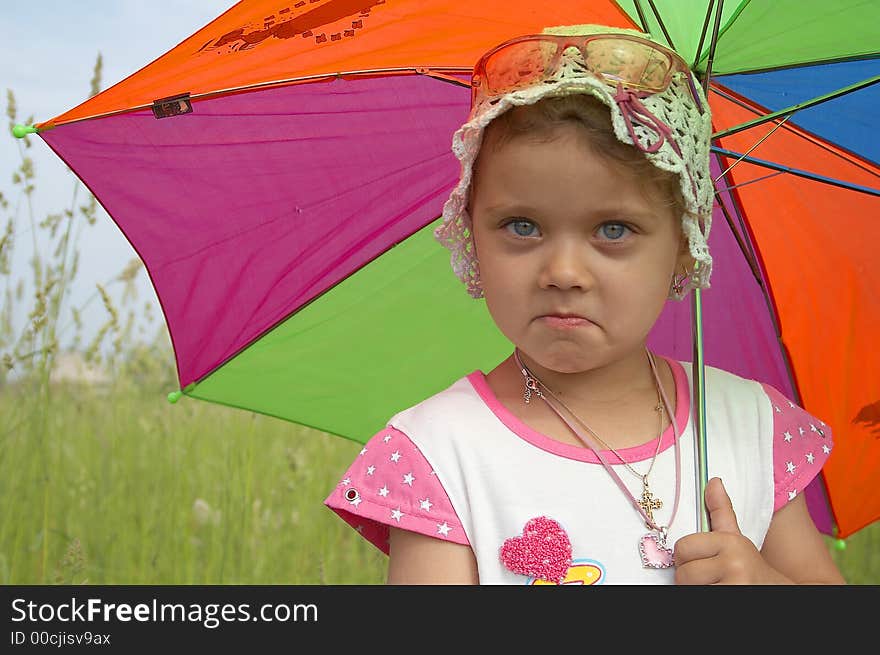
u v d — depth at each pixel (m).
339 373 1.83
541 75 1.18
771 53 1.40
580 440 1.28
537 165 1.14
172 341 1.75
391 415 1.88
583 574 1.21
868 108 1.50
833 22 1.35
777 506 1.37
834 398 1.80
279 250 1.69
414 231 1.70
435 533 1.24
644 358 1.38
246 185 1.62
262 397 1.85
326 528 3.13
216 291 1.71
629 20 1.43
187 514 2.91
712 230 1.71
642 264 1.18
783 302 1.74
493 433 1.29
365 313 1.78
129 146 1.52
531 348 1.21
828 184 1.60
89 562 2.73
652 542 1.23
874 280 1.72
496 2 1.41
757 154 1.60
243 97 1.50
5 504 2.78
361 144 1.62
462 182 1.24
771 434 1.40
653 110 1.19
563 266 1.15
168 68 1.42
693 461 1.29
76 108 1.44
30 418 2.81
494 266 1.19
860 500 1.85
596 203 1.14
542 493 1.25
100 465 3.05
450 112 1.60
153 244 1.64
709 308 1.79
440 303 1.79
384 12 1.42
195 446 3.26
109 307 2.73
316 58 1.40
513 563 1.22
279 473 3.26
